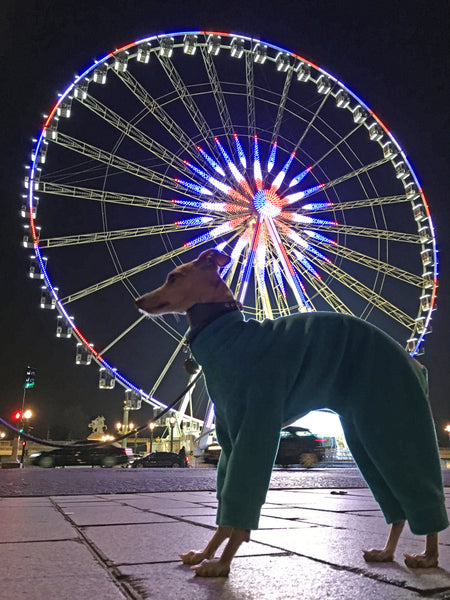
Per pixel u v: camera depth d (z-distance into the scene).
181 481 8.40
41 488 7.10
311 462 18.94
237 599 1.64
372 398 2.46
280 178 24.67
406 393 2.46
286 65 27.11
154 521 3.70
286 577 1.96
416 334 25.28
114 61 23.53
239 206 23.83
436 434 2.47
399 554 2.52
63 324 21.70
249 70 27.91
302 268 25.33
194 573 2.02
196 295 2.74
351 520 3.85
